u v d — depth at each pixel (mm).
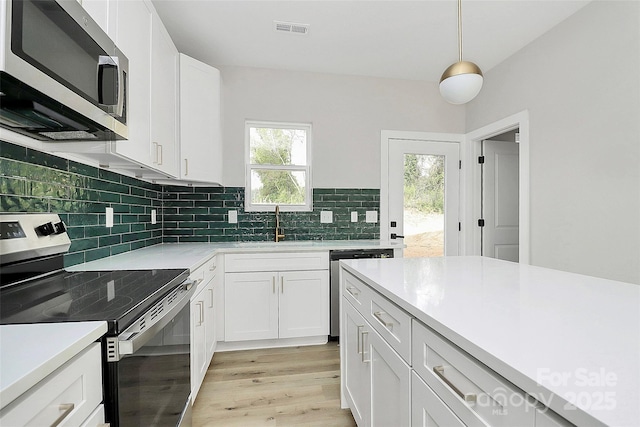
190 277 1635
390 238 3350
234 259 2504
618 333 685
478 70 1621
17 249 1213
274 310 2566
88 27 1152
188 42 2645
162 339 1140
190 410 1525
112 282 1274
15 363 594
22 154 1281
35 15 906
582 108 2203
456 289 1080
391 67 3107
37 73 911
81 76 1111
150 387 1034
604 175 2057
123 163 1770
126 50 1560
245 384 2043
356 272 1444
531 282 1188
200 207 2994
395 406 1040
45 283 1254
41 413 605
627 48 1921
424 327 854
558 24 2389
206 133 2633
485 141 3424
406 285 1140
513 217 3504
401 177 3383
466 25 2414
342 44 2684
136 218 2371
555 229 2410
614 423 391
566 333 685
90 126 1232
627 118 1923
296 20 2350
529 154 2656
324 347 2627
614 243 1993
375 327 1220
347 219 3258
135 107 1654
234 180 3049
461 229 3492
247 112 3068
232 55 2863
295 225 3170
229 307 2500
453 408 715
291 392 1952
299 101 3164
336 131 3238
